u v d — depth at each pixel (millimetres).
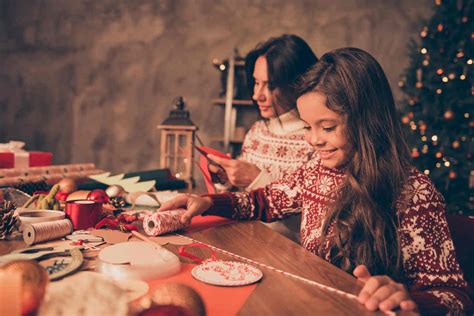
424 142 4613
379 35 5133
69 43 5379
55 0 5363
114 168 5414
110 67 5367
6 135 5449
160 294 604
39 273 583
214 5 5262
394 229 1110
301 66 1980
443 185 4555
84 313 479
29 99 5426
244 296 814
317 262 1063
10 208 1110
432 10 5066
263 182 1895
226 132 4832
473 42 4605
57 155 5438
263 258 1080
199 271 925
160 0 5301
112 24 5348
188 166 2643
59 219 1204
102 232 1204
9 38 5402
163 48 5320
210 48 5281
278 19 5203
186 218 1342
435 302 931
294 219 1925
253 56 2092
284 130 2082
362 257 1135
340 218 1190
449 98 4641
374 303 772
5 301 524
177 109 2729
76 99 5406
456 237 1373
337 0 5152
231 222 1500
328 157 1221
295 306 777
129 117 5379
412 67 4875
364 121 1145
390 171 1144
